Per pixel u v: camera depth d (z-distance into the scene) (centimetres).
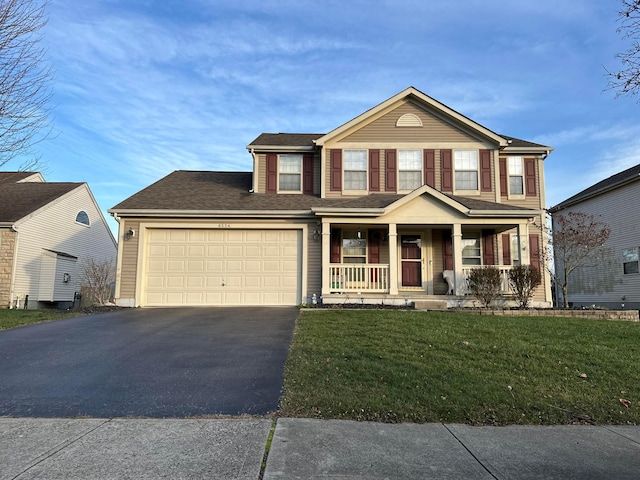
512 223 1346
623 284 1927
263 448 388
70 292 2145
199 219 1397
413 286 1475
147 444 393
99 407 487
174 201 1444
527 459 383
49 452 375
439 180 1510
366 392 529
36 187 2167
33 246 1855
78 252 2234
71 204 2166
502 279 1327
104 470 343
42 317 1059
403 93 1515
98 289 1702
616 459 388
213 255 1394
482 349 720
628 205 1908
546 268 1494
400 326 882
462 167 1520
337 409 484
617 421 482
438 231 1505
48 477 331
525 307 1262
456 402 509
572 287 2273
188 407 489
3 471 339
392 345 731
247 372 609
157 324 966
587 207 2155
